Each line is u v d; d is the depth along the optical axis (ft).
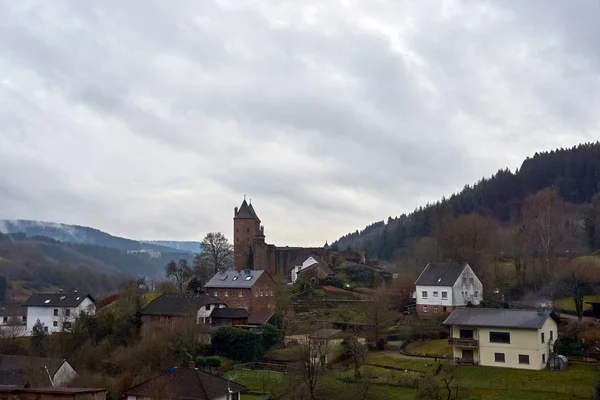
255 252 471.21
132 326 275.39
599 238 443.73
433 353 230.07
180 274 421.59
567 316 268.21
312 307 339.36
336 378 195.52
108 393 187.52
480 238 358.43
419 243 430.61
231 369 235.61
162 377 176.86
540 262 336.49
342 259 487.61
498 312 220.84
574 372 191.42
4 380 195.31
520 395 170.71
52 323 336.08
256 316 296.92
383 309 272.10
